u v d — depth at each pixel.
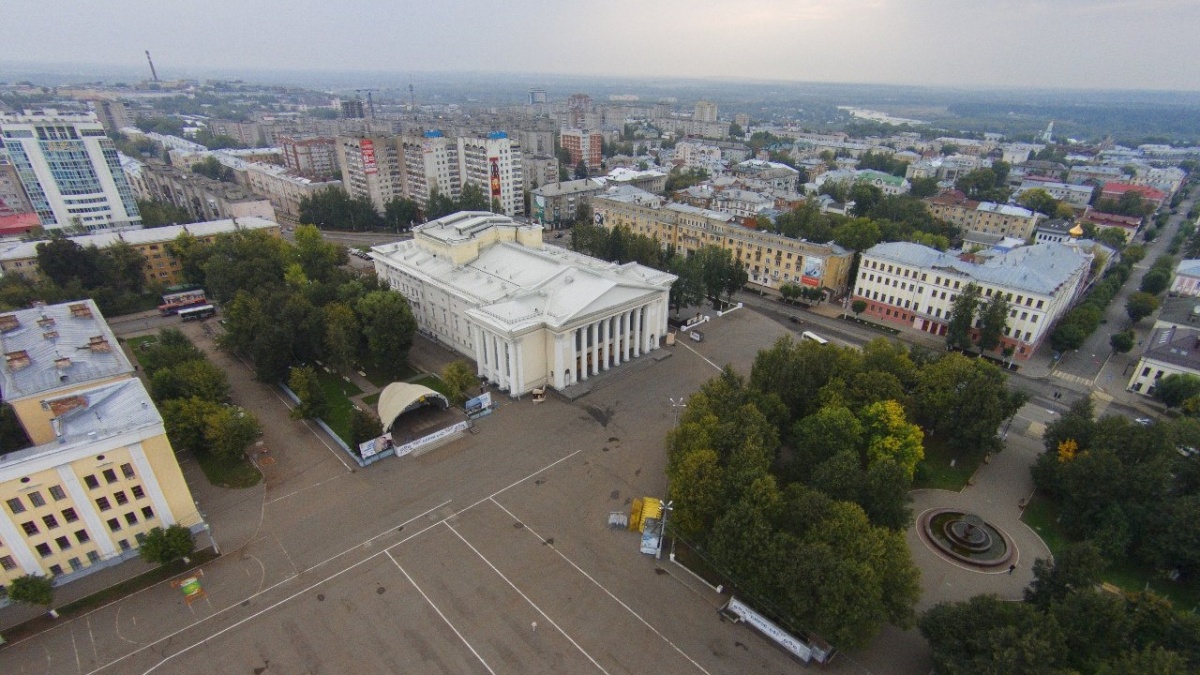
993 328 131.12
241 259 156.25
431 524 81.38
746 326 150.75
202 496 86.69
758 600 67.62
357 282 143.38
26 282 146.62
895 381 94.06
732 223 191.50
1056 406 115.75
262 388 117.12
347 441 98.69
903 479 71.25
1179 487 76.81
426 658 62.50
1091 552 60.44
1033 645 50.38
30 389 82.81
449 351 135.50
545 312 114.38
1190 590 71.50
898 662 62.31
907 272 151.25
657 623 66.88
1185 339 118.12
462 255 139.38
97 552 73.00
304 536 79.19
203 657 62.53
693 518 73.50
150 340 139.50
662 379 121.50
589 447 98.50
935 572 74.25
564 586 71.62
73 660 62.16
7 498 64.81
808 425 86.50
